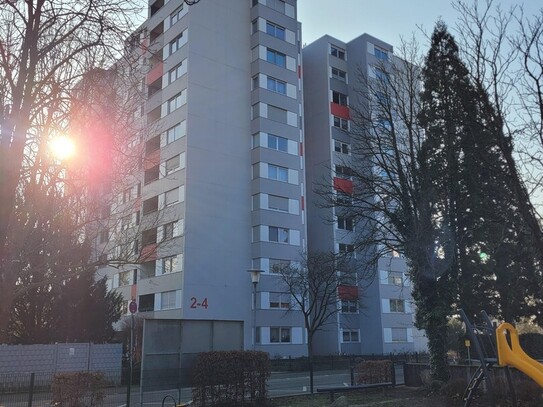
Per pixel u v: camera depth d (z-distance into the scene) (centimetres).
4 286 1043
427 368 1752
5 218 725
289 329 4212
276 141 4525
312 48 5556
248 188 4366
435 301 1742
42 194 1204
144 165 1463
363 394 1584
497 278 2614
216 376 1309
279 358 3841
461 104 1138
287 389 1892
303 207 4581
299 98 4859
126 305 4428
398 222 1819
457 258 1834
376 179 1884
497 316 2688
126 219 2025
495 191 1146
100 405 1284
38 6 783
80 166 1242
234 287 4069
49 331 2419
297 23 5088
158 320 1357
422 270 1717
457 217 1809
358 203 2033
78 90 909
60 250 1422
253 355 1375
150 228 1923
